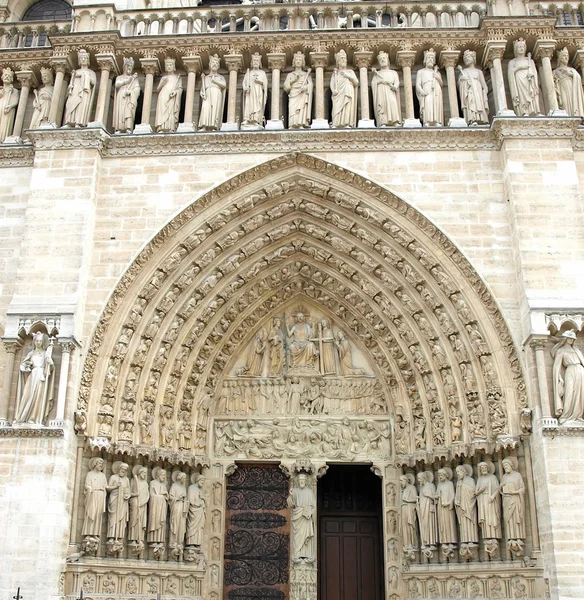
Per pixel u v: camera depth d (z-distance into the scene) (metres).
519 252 22.00
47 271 22.34
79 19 26.33
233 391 25.36
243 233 24.48
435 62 25.33
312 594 23.03
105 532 21.41
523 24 24.73
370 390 25.09
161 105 24.86
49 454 20.41
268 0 30.41
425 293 23.42
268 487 24.75
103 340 22.47
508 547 20.47
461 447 21.97
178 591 22.28
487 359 22.00
